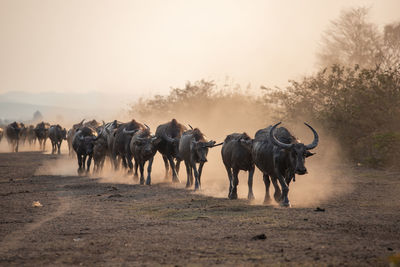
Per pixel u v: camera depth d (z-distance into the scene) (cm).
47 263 2625
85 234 3366
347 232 3216
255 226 3488
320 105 11312
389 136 8362
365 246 2817
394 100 9512
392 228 3338
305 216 3847
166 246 2952
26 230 3556
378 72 10394
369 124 9481
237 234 3228
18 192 5956
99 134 8312
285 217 3812
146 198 5303
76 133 8650
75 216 4144
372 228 3341
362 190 5628
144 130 7144
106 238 3216
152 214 4197
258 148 4766
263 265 2478
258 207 4450
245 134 5128
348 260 2523
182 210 4378
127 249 2900
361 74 10244
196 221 3781
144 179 7069
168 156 7056
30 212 4409
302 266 2438
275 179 4738
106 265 2561
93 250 2892
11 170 9362
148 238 3189
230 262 2555
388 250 2722
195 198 5266
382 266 2412
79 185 6631
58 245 3041
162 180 7431
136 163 7300
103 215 4175
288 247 2830
